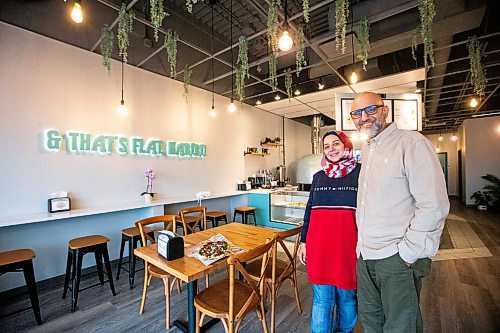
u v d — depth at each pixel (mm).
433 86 4855
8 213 2770
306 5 2389
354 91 4945
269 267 2363
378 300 1445
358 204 1555
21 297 2729
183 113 4664
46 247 3059
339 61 4098
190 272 1664
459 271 3283
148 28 3605
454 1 2637
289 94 4246
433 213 1197
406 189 1342
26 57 2900
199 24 4152
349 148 1763
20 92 2859
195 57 4297
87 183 3395
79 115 3328
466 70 3898
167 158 4395
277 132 7379
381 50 3656
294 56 4648
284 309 2443
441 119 8406
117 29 3291
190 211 3217
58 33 3047
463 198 8922
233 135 5789
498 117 7738
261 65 4953
